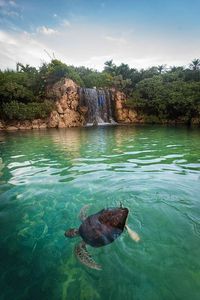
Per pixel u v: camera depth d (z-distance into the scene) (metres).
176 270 2.95
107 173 7.01
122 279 2.82
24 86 31.11
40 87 31.86
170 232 3.77
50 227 4.08
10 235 3.87
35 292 2.66
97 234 3.35
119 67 43.41
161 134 17.72
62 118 29.48
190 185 5.82
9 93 27.97
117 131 21.02
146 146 12.05
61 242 3.63
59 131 22.55
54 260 3.22
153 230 3.83
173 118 32.56
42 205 4.94
